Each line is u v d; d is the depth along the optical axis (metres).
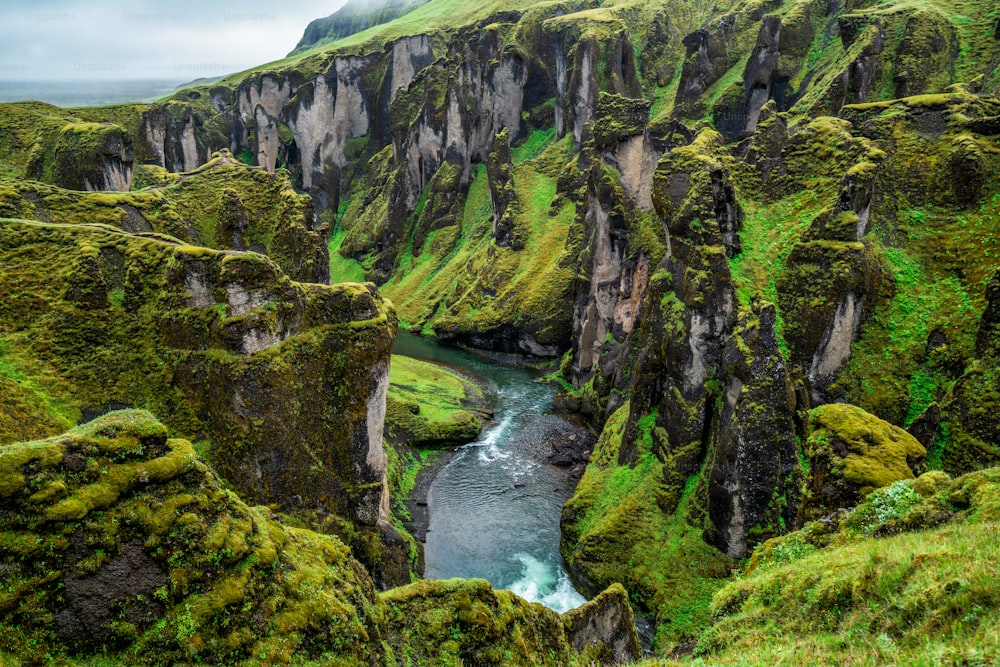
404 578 42.97
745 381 39.00
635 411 50.34
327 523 40.62
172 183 73.50
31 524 15.21
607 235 73.75
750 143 55.38
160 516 16.89
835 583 16.80
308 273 63.72
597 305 76.81
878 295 43.84
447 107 135.00
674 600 39.03
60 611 15.02
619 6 150.50
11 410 35.22
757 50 104.88
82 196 55.50
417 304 121.19
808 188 50.09
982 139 47.31
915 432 35.28
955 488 19.11
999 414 31.81
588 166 105.44
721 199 47.00
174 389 40.16
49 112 78.06
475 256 116.44
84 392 39.00
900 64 82.56
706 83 114.00
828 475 24.86
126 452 17.11
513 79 145.25
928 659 11.26
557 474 61.59
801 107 90.88
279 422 38.94
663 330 47.44
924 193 47.50
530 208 111.50
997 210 44.00
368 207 149.62
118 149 67.56
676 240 47.38
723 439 39.34
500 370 94.06
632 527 44.06
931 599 13.48
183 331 40.19
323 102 166.12
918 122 50.72
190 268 39.88
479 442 68.88
